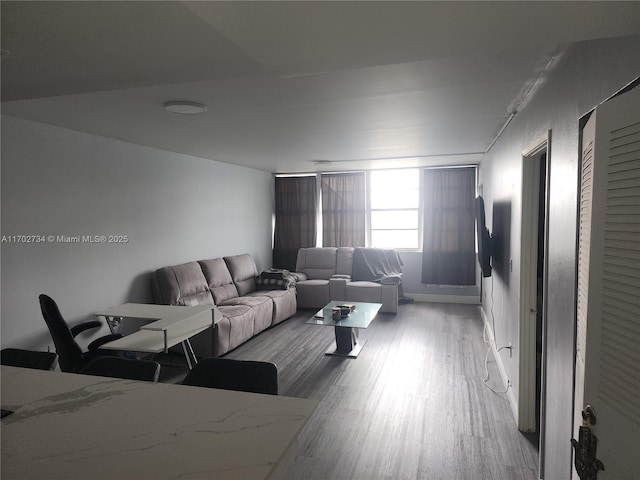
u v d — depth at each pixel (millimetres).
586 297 1262
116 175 4078
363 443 2668
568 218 1748
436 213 6785
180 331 3400
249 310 4797
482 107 2998
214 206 5734
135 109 2951
